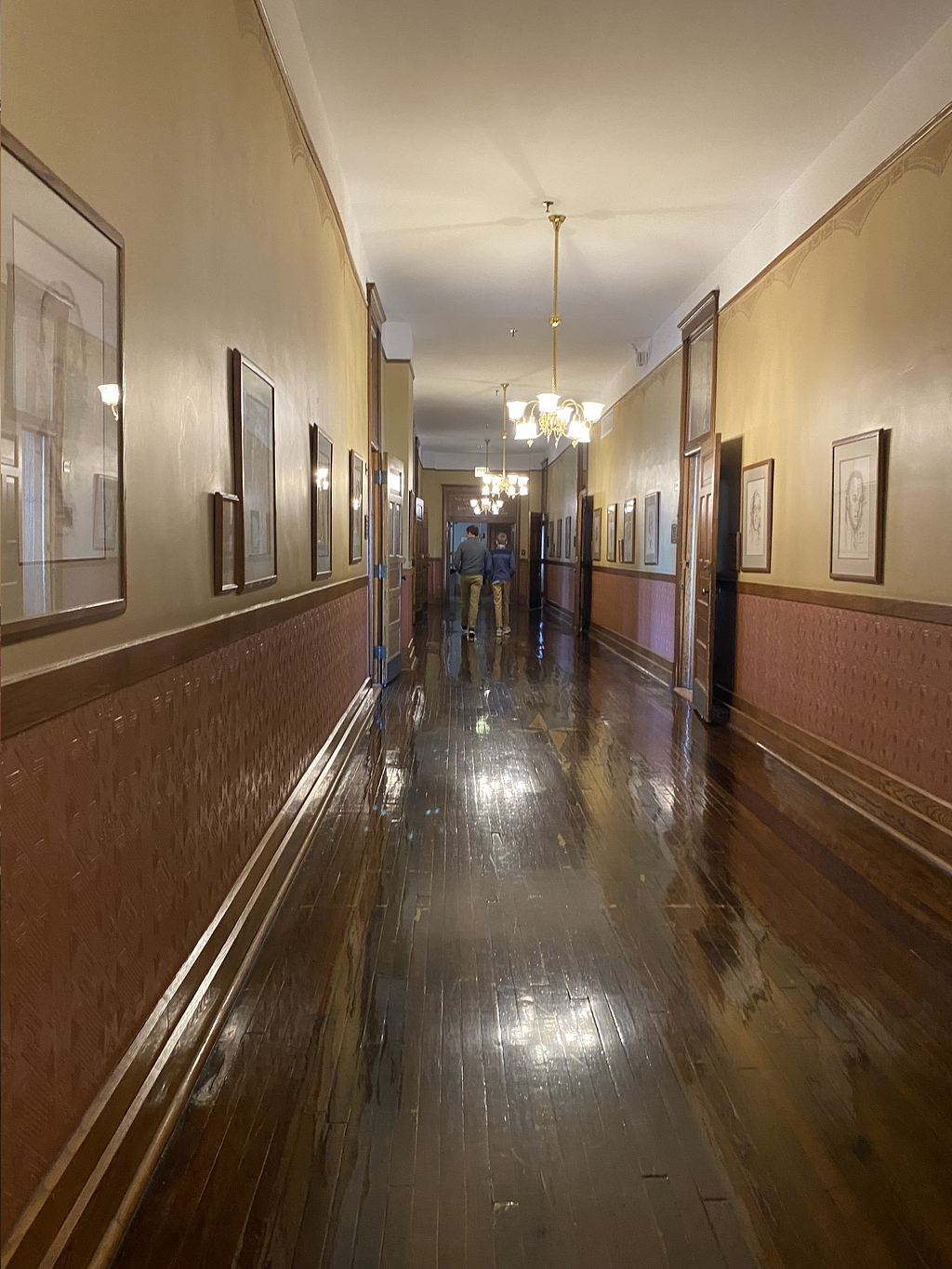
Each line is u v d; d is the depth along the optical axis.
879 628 4.48
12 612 1.39
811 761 5.27
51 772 1.51
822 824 4.39
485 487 18.44
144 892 1.99
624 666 10.27
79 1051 1.64
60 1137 1.56
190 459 2.39
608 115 4.94
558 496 18.25
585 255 7.20
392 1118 2.10
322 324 4.82
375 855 3.89
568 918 3.25
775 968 2.88
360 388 6.87
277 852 3.42
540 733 6.49
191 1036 2.26
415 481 16.22
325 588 4.95
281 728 3.62
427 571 22.30
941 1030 2.52
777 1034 2.49
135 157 1.96
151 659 2.02
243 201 2.99
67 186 1.56
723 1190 1.88
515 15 4.06
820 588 5.25
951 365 3.85
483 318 9.20
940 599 3.95
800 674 5.50
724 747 6.09
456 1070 2.30
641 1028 2.51
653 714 7.27
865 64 4.37
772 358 6.08
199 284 2.47
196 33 2.43
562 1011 2.60
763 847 4.04
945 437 3.90
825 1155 2.00
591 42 4.26
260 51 3.27
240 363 2.85
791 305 5.73
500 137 5.20
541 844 4.04
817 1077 2.29
